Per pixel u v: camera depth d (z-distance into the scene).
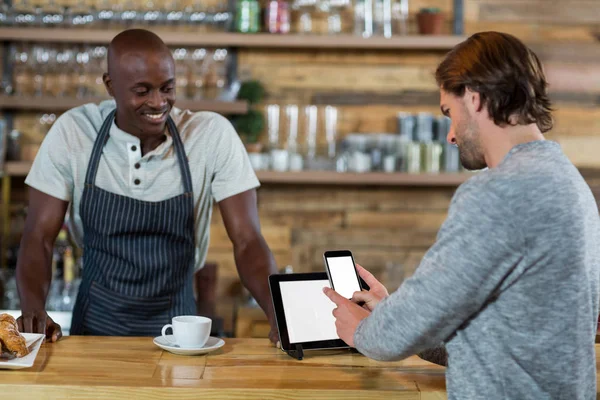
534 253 1.26
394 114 4.35
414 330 1.31
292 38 4.14
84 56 4.07
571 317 1.27
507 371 1.29
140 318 2.23
